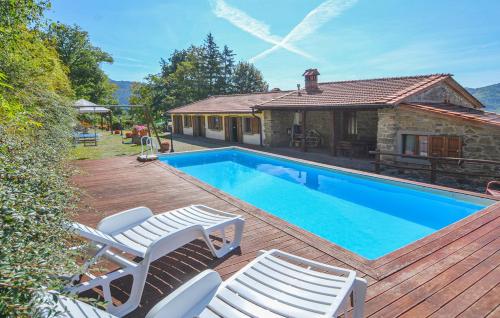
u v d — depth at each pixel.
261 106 15.77
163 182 7.90
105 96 38.75
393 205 7.96
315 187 9.62
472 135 8.92
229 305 2.26
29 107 6.23
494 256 3.64
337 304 2.22
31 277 1.27
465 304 2.79
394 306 2.78
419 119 10.07
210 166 13.05
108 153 14.25
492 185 8.50
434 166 8.88
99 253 3.04
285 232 4.58
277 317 2.14
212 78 47.88
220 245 4.18
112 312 2.74
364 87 13.70
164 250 3.19
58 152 5.23
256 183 10.23
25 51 7.42
